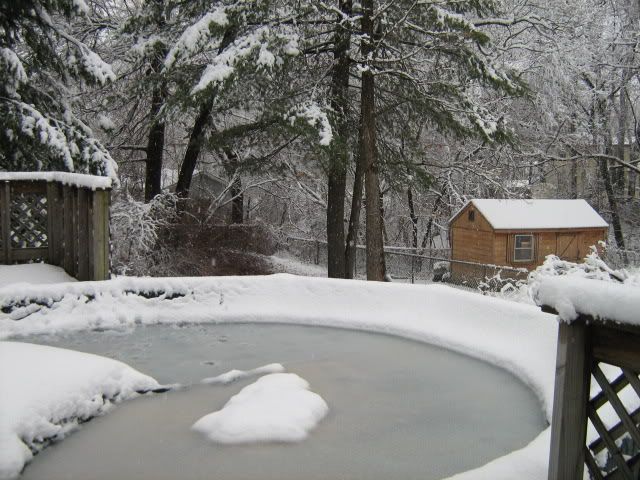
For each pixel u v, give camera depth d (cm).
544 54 1605
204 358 487
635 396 300
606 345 200
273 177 1878
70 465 303
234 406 374
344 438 339
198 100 1084
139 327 582
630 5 1972
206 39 1126
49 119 1019
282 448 324
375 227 1244
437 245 2522
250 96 1225
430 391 422
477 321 532
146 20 1322
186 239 1578
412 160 1383
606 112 2123
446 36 1138
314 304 618
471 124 1237
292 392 393
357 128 1277
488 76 1162
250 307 620
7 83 942
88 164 1034
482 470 252
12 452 290
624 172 2362
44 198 683
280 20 1159
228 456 313
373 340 553
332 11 1169
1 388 337
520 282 1267
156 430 346
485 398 411
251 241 1828
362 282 617
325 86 1220
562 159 1923
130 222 1345
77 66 1037
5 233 654
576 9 1639
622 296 185
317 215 2214
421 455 319
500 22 1339
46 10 1011
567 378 206
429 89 1245
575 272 700
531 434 352
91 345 517
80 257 627
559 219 1625
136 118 1697
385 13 1167
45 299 567
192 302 613
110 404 383
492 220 1573
